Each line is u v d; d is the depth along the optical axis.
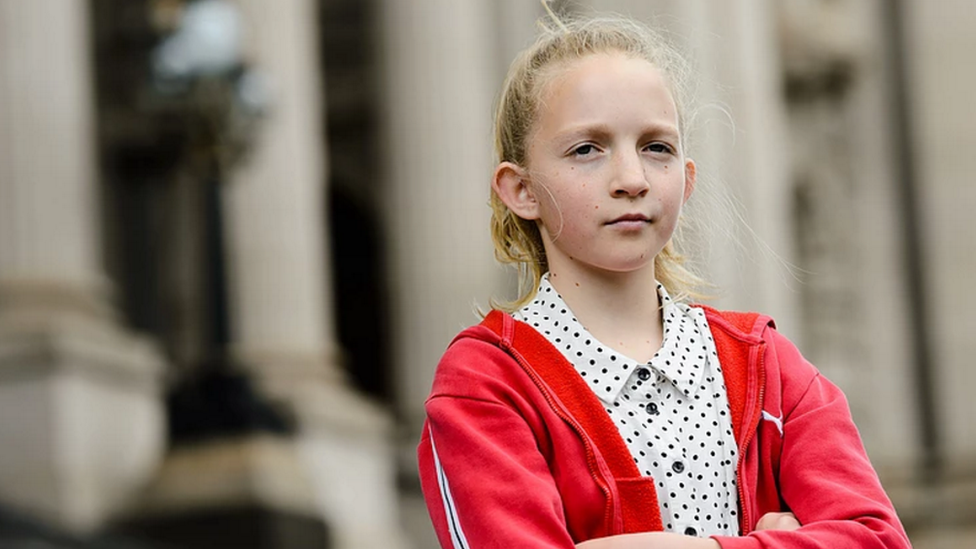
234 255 25.12
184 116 18.34
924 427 34.44
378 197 35.41
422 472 3.25
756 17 30.25
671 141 3.18
